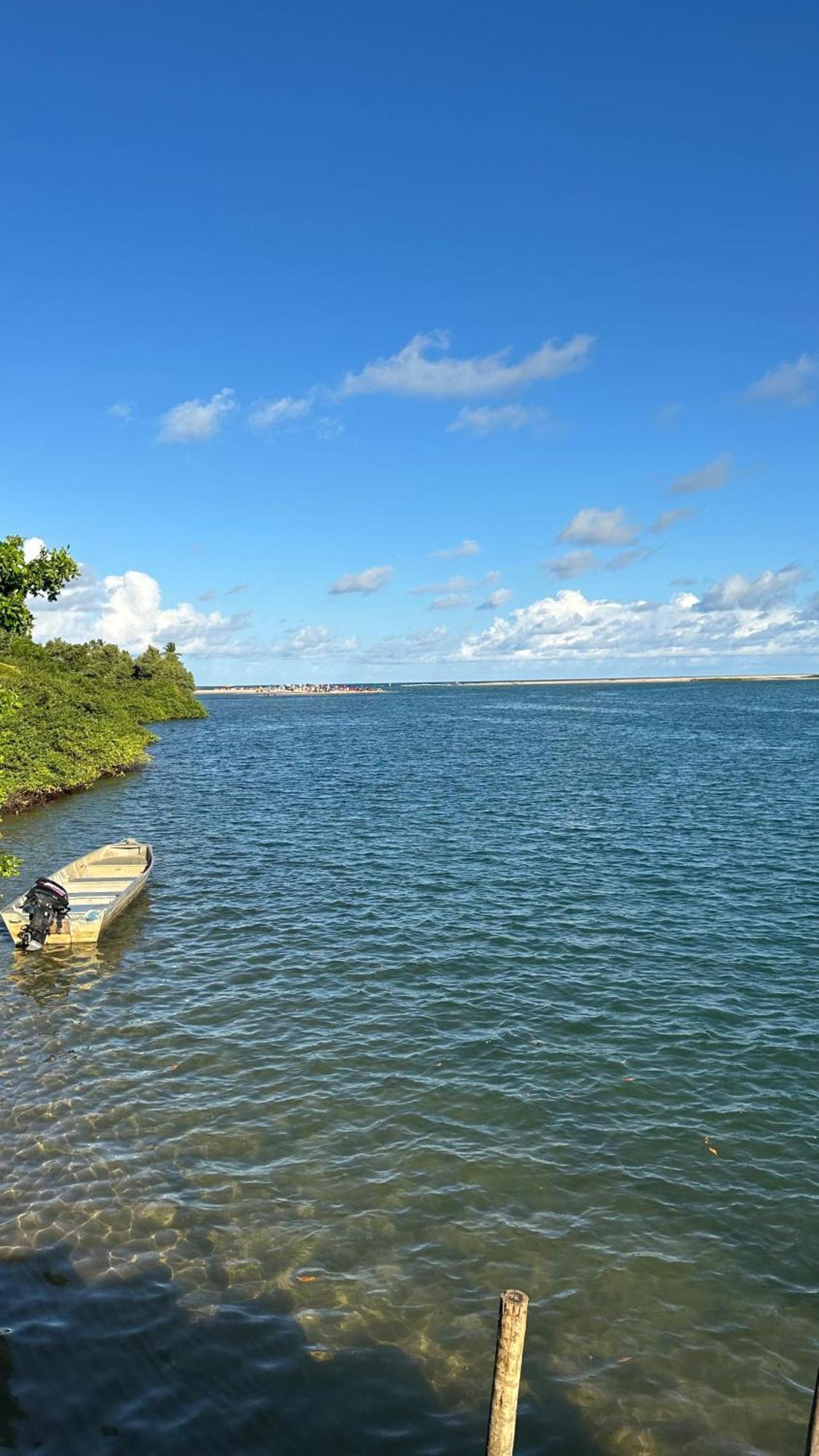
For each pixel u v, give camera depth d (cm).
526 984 1973
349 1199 1192
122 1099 1462
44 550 2391
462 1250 1094
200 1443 826
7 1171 1245
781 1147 1327
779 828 3716
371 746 8356
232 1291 1019
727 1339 959
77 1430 837
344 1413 862
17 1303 991
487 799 4656
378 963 2108
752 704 17350
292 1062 1598
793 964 2084
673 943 2239
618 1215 1164
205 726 12019
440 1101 1459
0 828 4125
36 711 5262
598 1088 1504
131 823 4178
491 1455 666
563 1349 942
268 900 2670
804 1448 829
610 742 8506
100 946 2259
